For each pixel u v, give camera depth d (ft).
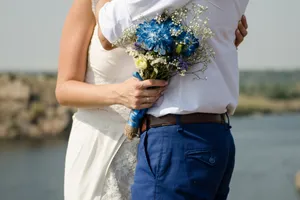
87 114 12.62
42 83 242.37
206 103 10.16
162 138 10.18
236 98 10.84
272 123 210.59
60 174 112.78
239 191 69.00
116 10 10.26
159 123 10.30
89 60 12.42
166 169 10.09
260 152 115.65
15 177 108.78
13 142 197.26
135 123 10.69
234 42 11.50
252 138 149.18
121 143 12.42
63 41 12.50
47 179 106.01
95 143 12.47
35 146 180.86
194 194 10.09
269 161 99.71
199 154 10.07
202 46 10.19
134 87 10.43
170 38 9.84
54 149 169.58
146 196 10.22
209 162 10.11
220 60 10.53
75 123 12.82
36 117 226.17
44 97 235.40
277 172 85.25
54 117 224.12
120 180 12.47
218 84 10.40
